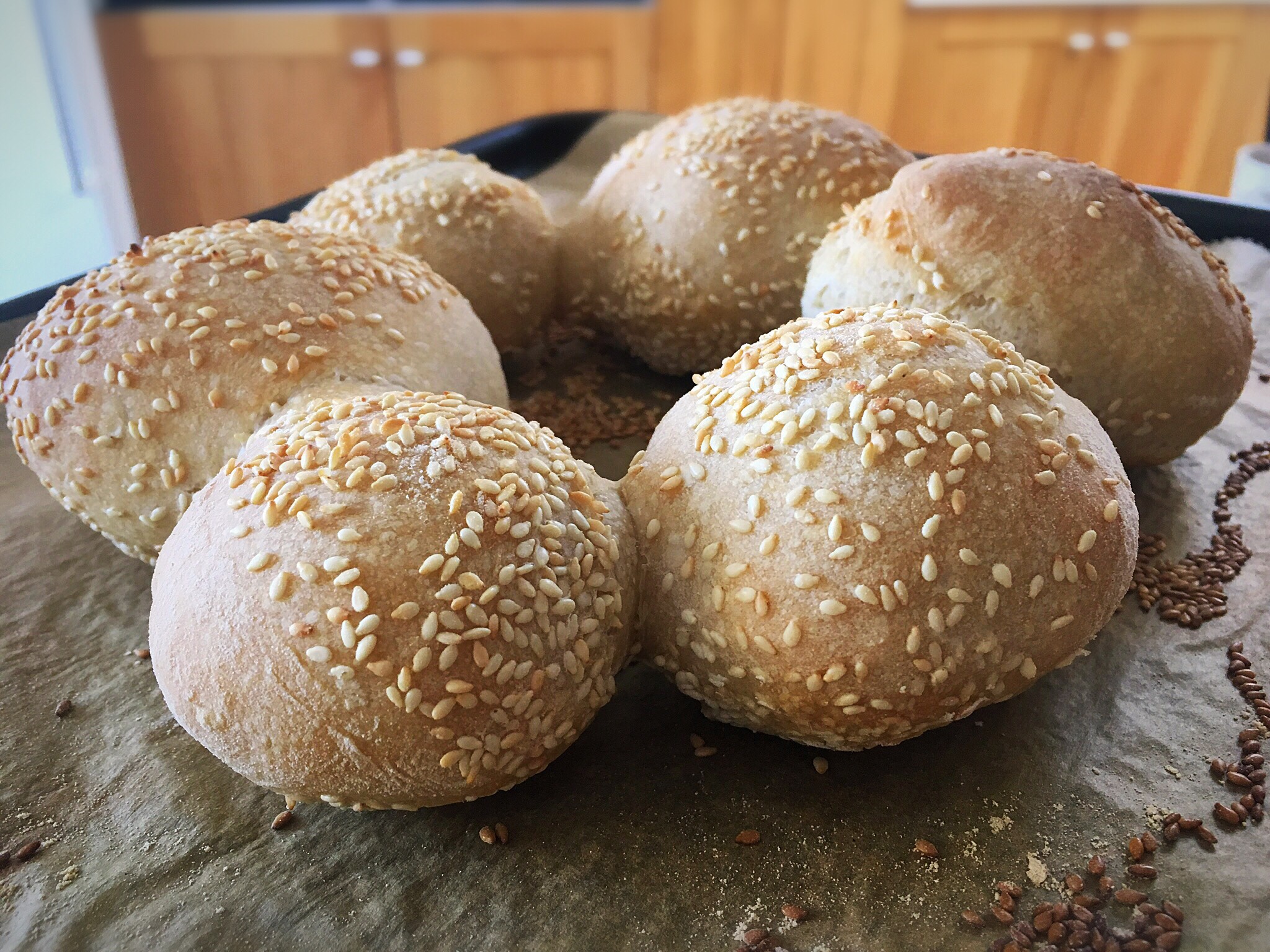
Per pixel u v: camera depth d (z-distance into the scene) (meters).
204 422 0.20
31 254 0.46
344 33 0.47
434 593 0.15
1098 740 0.19
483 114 0.51
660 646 0.18
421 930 0.16
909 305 0.22
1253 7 0.47
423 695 0.15
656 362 0.30
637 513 0.18
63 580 0.23
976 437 0.16
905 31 0.48
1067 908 0.16
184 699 0.16
